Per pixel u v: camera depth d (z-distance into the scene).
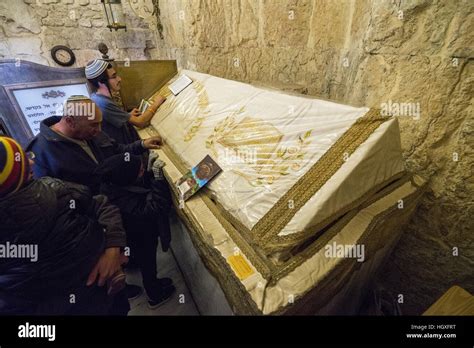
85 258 0.72
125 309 1.01
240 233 0.69
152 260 1.23
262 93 1.04
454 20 0.67
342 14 1.17
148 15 2.64
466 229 0.80
